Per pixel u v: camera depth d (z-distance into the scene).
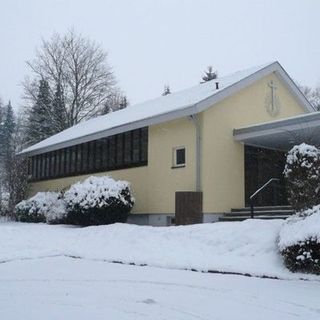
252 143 17.89
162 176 17.77
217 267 9.94
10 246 13.59
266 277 9.14
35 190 26.80
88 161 22.11
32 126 48.75
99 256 12.15
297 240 9.06
